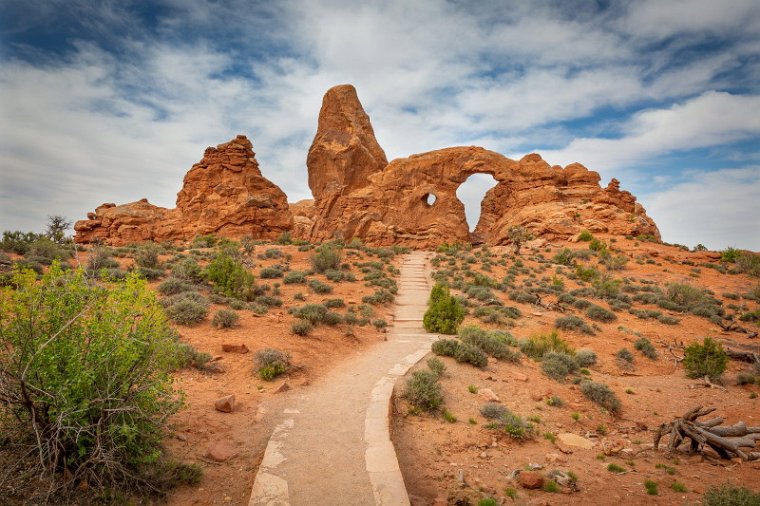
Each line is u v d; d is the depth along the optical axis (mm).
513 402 11617
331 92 77562
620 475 7895
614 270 40844
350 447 7262
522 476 7230
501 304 25656
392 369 12656
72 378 4723
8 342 4727
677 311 27969
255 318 16359
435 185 70750
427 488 6863
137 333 5387
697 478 7785
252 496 5625
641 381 16016
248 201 62031
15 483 4695
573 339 20531
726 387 16062
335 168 72562
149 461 5305
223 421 8156
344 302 23703
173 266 25125
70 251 28594
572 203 64562
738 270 42000
